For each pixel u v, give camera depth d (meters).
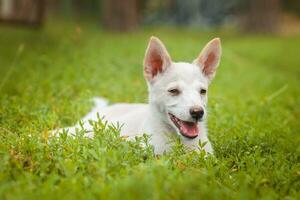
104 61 15.86
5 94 9.98
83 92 10.16
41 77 12.45
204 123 7.25
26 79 12.14
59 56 16.17
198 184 5.46
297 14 43.66
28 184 5.44
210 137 8.05
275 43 29.39
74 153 6.29
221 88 14.30
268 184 6.13
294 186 6.14
